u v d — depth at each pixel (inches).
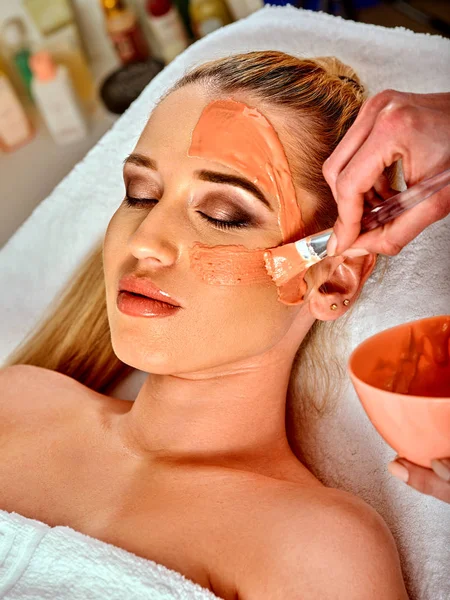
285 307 40.0
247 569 37.2
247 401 43.2
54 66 79.7
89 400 47.6
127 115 58.9
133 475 42.5
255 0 76.9
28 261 59.8
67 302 53.8
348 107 42.9
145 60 82.4
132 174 41.5
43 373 49.9
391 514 43.8
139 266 39.0
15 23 80.6
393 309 47.3
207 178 38.6
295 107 40.8
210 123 39.3
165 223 38.6
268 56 42.2
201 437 43.1
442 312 46.4
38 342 54.1
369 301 47.7
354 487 45.5
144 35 85.0
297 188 40.0
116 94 81.6
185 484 41.3
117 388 53.9
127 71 81.8
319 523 37.7
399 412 28.9
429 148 34.1
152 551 38.8
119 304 39.1
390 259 47.9
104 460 43.6
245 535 38.3
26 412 47.3
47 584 37.9
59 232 59.5
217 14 77.3
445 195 34.3
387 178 43.2
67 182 60.1
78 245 58.7
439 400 28.0
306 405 48.0
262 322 39.4
